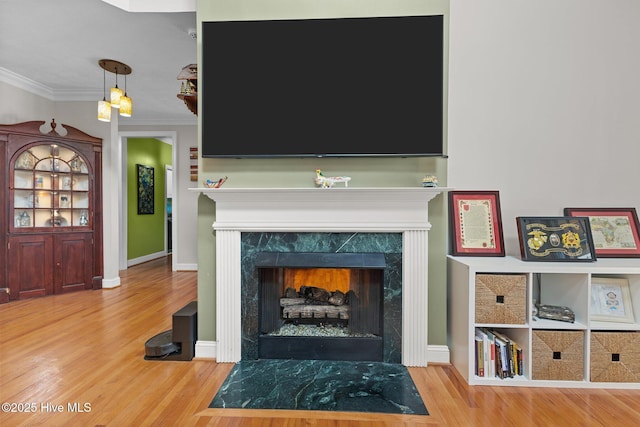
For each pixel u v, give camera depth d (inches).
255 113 90.7
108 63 137.6
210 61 90.7
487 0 97.7
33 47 123.9
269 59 90.1
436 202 92.6
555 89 97.7
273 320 95.7
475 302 81.0
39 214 158.9
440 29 88.0
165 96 178.1
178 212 224.2
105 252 176.9
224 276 92.3
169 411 70.2
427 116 88.5
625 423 67.1
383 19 88.8
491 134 98.3
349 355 93.2
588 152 98.0
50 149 159.9
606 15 97.0
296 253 92.4
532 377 80.4
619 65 97.3
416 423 67.1
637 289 81.2
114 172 178.9
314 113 90.0
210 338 95.7
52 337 108.9
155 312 135.3
